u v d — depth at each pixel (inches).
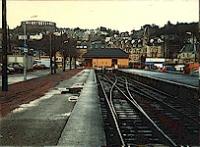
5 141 435.8
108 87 1733.5
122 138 451.8
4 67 1163.3
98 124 568.7
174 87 1268.5
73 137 462.3
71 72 3614.7
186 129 577.6
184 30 4704.7
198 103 919.0
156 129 542.0
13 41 3922.2
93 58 6471.5
